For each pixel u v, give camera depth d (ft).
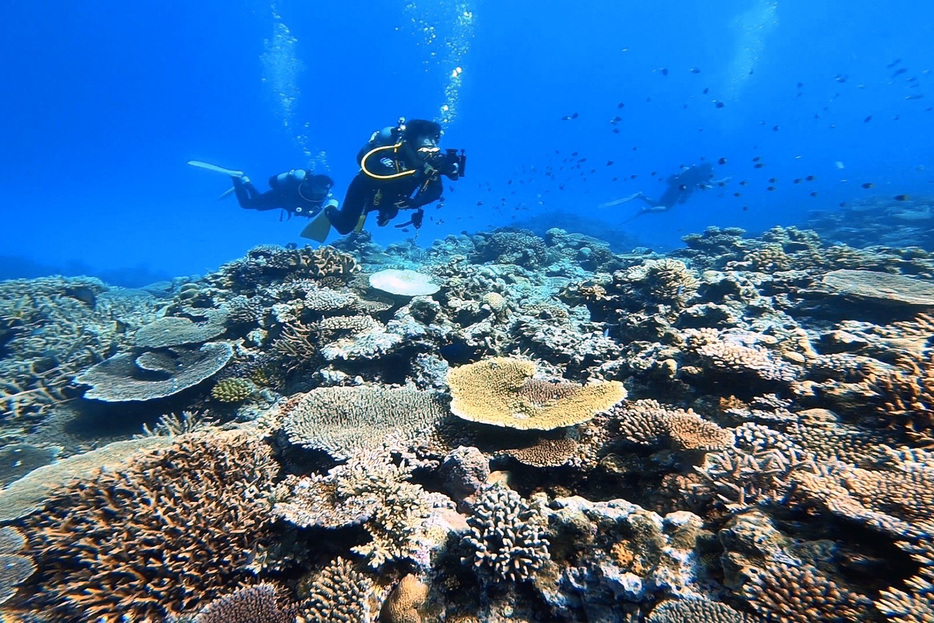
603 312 6.57
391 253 14.32
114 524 2.83
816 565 1.98
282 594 2.62
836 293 5.17
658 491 2.92
